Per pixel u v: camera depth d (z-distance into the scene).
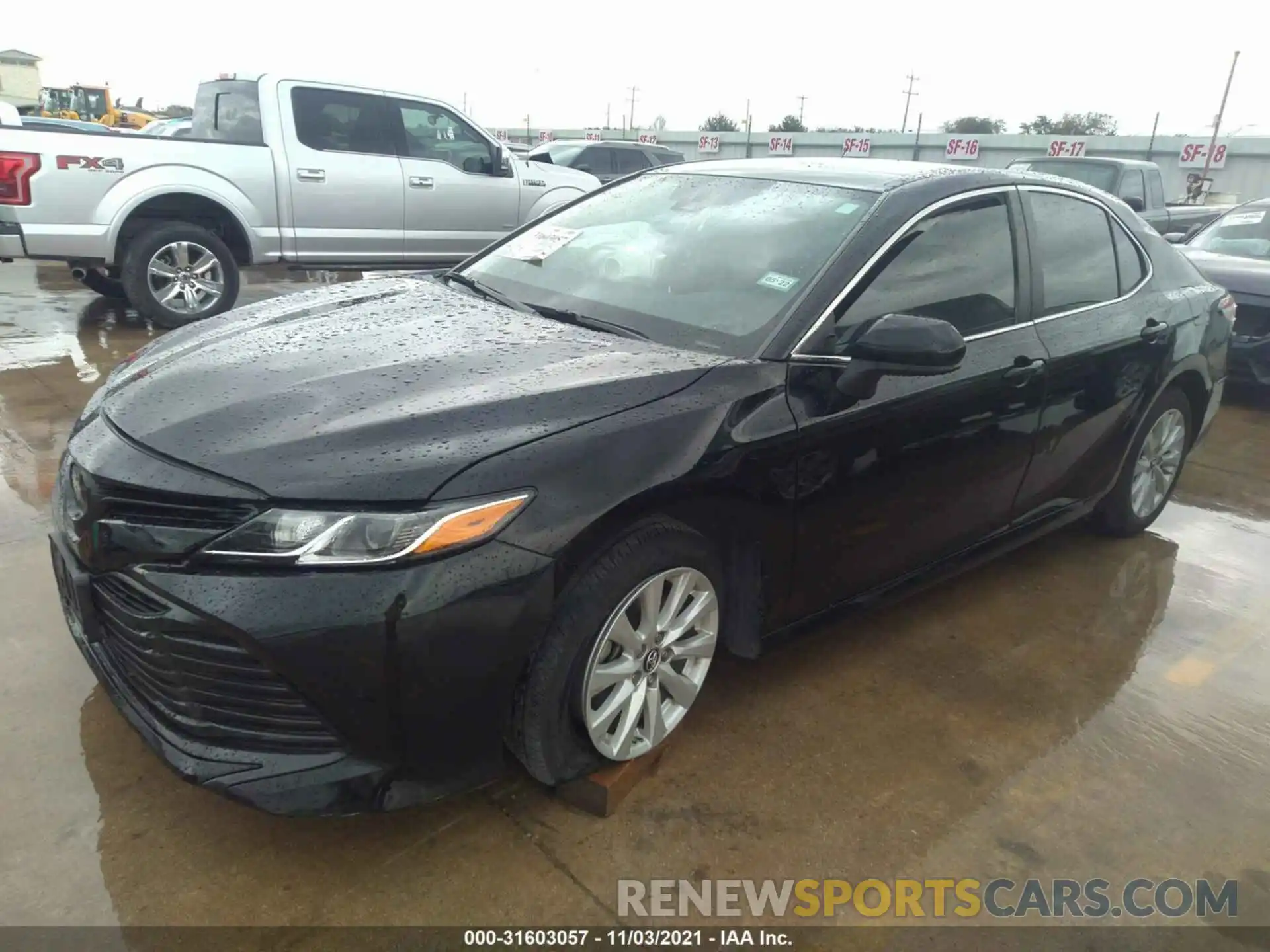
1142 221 4.11
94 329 7.24
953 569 3.40
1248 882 2.37
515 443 2.13
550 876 2.23
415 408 2.18
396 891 2.16
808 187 3.20
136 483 2.05
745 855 2.34
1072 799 2.62
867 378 2.59
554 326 2.85
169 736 2.11
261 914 2.08
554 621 2.19
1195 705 3.13
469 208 8.55
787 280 2.79
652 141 48.94
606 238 3.36
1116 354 3.65
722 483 2.39
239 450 2.05
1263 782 2.75
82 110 29.17
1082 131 61.16
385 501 1.97
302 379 2.34
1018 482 3.43
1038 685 3.18
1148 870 2.39
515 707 2.23
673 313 2.86
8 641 2.99
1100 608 3.76
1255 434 6.41
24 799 2.35
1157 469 4.33
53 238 6.59
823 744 2.78
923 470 2.97
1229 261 7.19
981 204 3.23
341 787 2.03
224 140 7.54
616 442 2.24
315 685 1.95
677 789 2.55
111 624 2.19
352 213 7.87
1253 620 3.74
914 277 2.95
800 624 2.88
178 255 7.14
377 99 7.92
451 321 2.86
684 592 2.47
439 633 1.99
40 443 4.68
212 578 1.96
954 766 2.72
